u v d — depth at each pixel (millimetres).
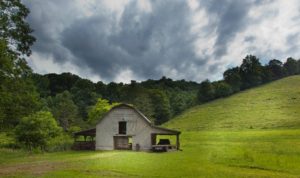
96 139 56156
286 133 75688
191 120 148750
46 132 54688
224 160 31203
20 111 33750
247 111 142250
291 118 115812
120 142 55812
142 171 24625
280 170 24781
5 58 29062
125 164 29328
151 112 153000
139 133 54562
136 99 156500
